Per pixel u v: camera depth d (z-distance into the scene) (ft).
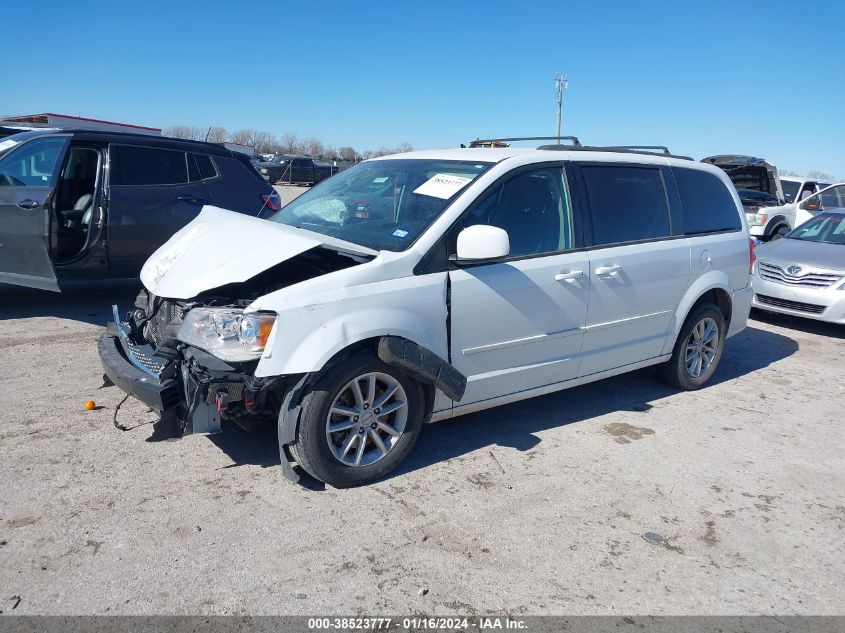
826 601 10.30
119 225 23.30
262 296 11.73
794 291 27.55
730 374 21.56
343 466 12.38
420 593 9.87
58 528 10.90
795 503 13.20
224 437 14.42
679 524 12.17
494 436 15.42
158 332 13.29
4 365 18.25
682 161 18.79
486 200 13.91
